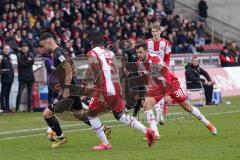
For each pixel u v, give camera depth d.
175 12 64.19
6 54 36.28
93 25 47.69
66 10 47.78
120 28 50.00
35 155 18.36
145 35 51.03
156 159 16.84
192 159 16.70
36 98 37.75
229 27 65.44
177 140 21.25
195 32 57.59
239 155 17.27
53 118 19.94
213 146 19.36
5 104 36.53
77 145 20.72
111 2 52.91
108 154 18.12
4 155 18.48
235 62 49.50
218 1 65.50
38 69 38.50
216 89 39.41
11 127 27.62
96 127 19.22
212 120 28.70
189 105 22.11
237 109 35.41
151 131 19.16
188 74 37.16
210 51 57.09
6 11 43.28
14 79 38.75
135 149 19.14
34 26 43.97
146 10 55.72
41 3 47.28
